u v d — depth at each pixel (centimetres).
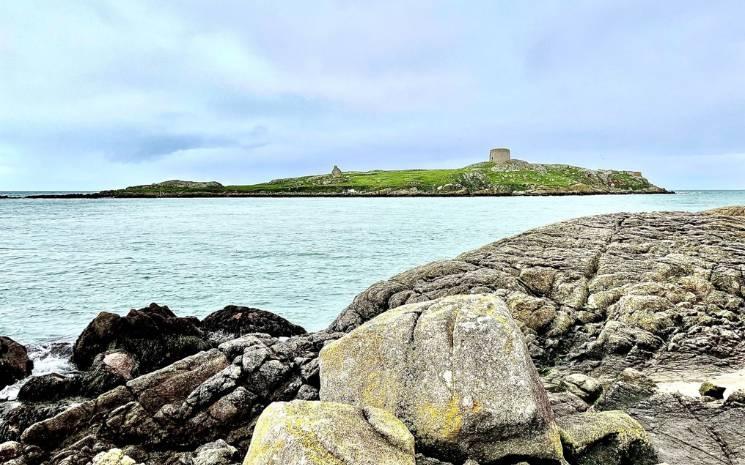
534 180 19800
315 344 1421
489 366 780
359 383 856
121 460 1035
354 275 3716
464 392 764
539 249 2375
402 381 819
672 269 2020
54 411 1355
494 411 740
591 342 1555
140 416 1188
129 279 3688
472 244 5312
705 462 821
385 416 730
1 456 1076
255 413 1198
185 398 1258
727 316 1675
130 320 1878
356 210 11494
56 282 3619
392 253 4728
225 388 1224
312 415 678
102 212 11762
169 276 3778
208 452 1042
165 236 6488
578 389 1177
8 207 14150
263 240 5881
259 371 1273
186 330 1980
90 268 4147
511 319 858
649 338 1518
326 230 6919
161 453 1123
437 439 751
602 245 2412
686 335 1532
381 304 1930
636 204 13325
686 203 13850
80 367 1883
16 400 1519
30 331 2481
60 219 9581
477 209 11425
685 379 1223
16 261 4528
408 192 18550
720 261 2088
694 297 1814
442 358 809
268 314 2209
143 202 17400
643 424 971
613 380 1270
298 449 604
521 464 718
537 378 838
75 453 1084
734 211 3228
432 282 2016
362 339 905
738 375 1234
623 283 1941
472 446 743
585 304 1845
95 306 2977
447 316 870
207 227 7644
